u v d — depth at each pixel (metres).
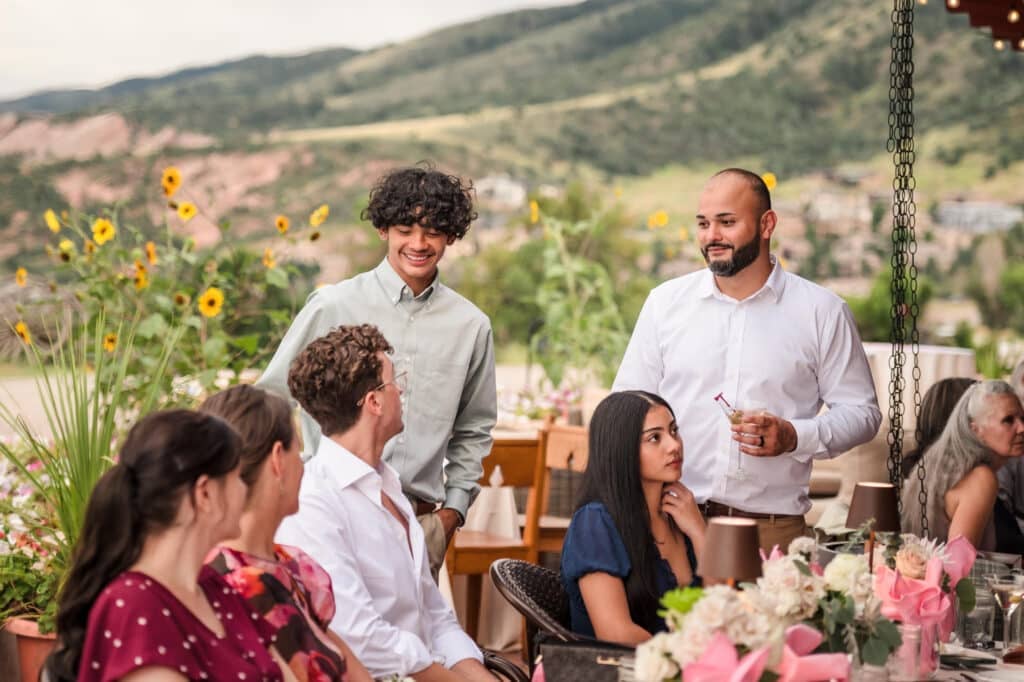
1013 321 24.88
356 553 2.86
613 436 2.89
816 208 31.52
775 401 3.76
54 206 29.25
